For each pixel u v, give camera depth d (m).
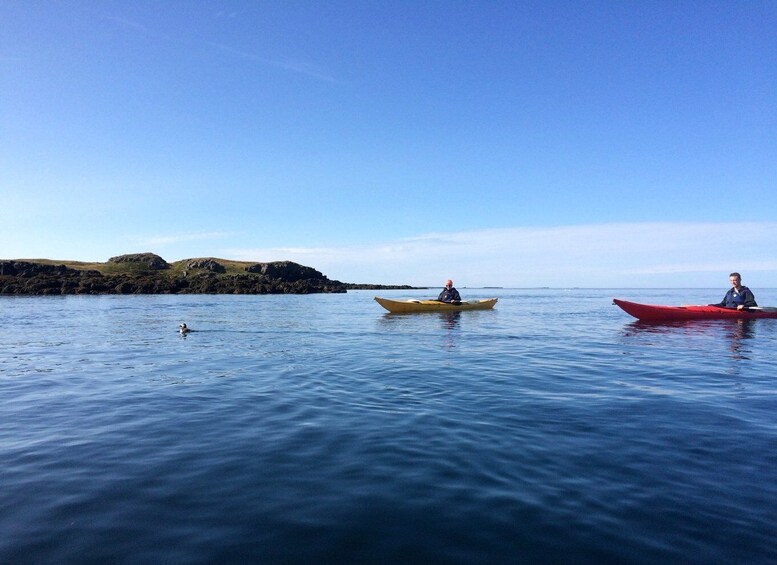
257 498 4.17
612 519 3.76
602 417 6.49
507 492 4.24
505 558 3.28
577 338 15.78
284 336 16.89
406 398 7.68
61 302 42.12
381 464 4.90
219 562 3.24
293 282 78.06
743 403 7.19
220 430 6.08
